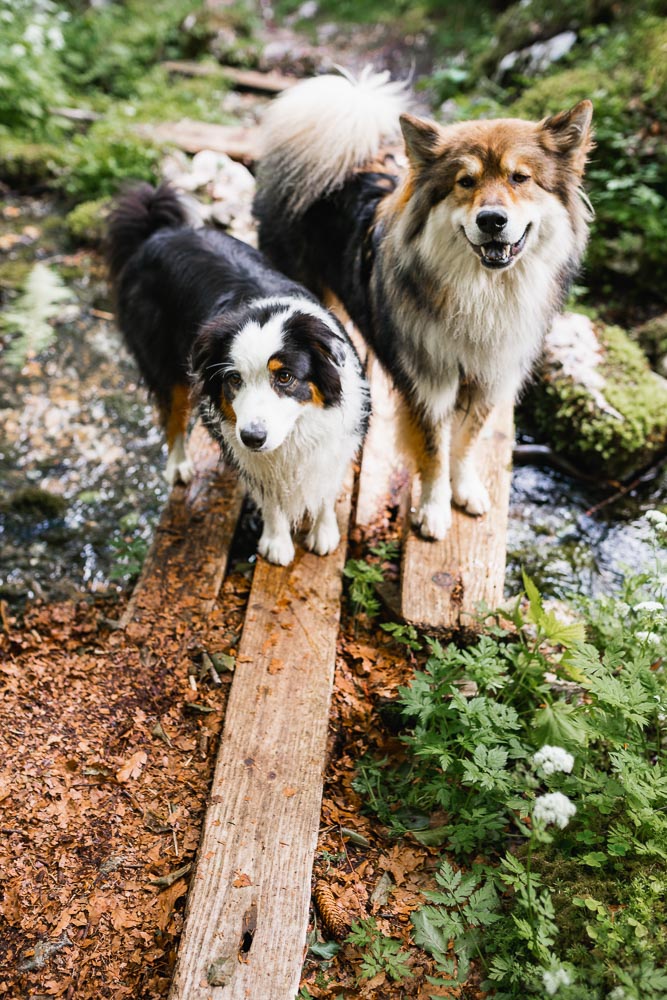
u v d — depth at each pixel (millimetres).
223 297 3148
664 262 4812
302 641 3014
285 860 2389
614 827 2424
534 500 4074
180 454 3699
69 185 5984
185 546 3424
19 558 3672
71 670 3039
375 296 3334
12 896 2383
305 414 2871
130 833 2547
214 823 2465
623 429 3971
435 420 3197
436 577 3180
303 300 3025
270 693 2828
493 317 2936
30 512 3863
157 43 8484
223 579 3379
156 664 3025
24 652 3178
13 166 6137
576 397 4074
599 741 2771
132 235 3607
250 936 2221
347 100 3568
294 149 3672
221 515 3555
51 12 8555
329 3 9727
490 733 2590
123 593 3518
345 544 3402
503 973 2141
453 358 3055
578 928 2223
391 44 8594
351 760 2846
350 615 3281
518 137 2701
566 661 2646
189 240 3416
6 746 2740
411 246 2945
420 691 2703
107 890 2412
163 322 3428
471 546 3299
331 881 2498
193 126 6551
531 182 2719
